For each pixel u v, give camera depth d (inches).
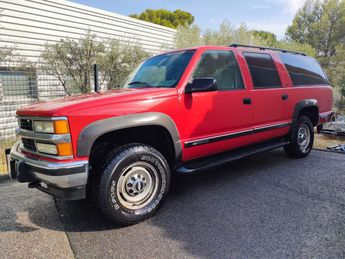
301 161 194.4
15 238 104.4
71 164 95.5
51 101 118.1
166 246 96.1
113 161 105.0
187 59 133.6
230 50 150.3
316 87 203.9
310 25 800.3
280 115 172.9
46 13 334.0
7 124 293.9
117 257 90.9
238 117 146.3
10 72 292.2
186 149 126.4
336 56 677.9
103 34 397.1
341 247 91.8
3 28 299.3
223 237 100.1
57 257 92.1
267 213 117.2
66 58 325.7
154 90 118.8
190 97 125.2
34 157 105.0
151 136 127.4
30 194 149.1
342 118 340.2
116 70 355.3
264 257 87.9
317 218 111.7
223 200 132.0
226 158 145.8
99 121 100.7
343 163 188.2
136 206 112.6
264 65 167.3
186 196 137.9
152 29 466.6
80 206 131.6
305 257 87.2
